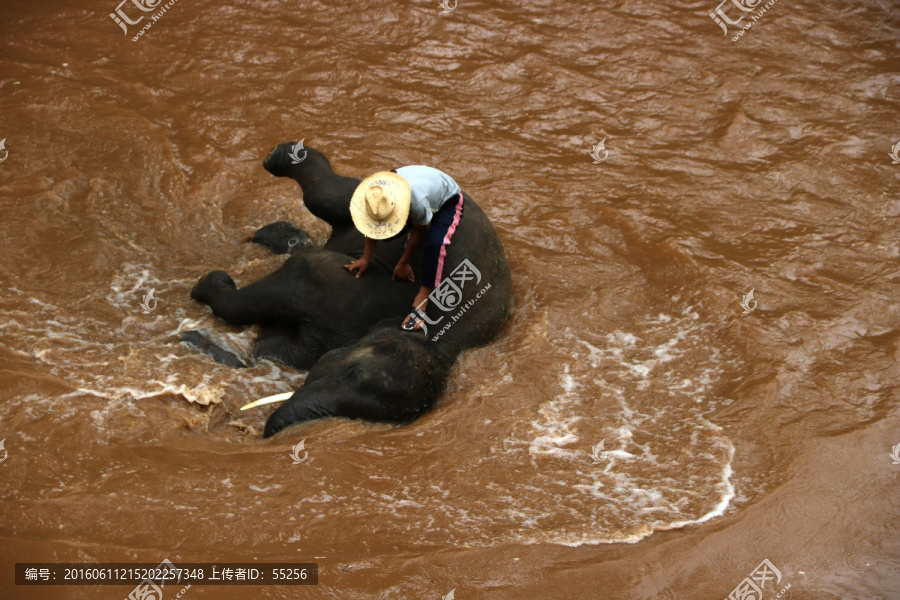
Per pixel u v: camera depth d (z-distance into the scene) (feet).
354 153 29.43
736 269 23.79
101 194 26.02
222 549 14.12
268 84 33.55
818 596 13.93
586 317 22.04
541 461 16.98
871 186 29.14
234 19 37.65
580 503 15.80
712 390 19.35
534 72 35.65
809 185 29.19
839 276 24.04
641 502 15.87
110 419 17.33
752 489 16.17
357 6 38.99
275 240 25.13
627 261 24.72
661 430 18.02
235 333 21.43
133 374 19.08
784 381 19.15
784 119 33.22
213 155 28.45
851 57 38.11
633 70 36.32
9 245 23.09
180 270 23.72
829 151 31.12
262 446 17.15
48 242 23.61
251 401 19.48
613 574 14.05
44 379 17.92
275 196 27.12
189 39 35.88
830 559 14.69
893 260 24.93
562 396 18.93
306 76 34.19
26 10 36.94
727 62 37.22
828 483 16.28
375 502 15.60
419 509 15.47
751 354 20.26
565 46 37.93
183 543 14.21
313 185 21.97
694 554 14.56
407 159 29.48
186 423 17.67
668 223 26.32
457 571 13.87
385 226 17.61
